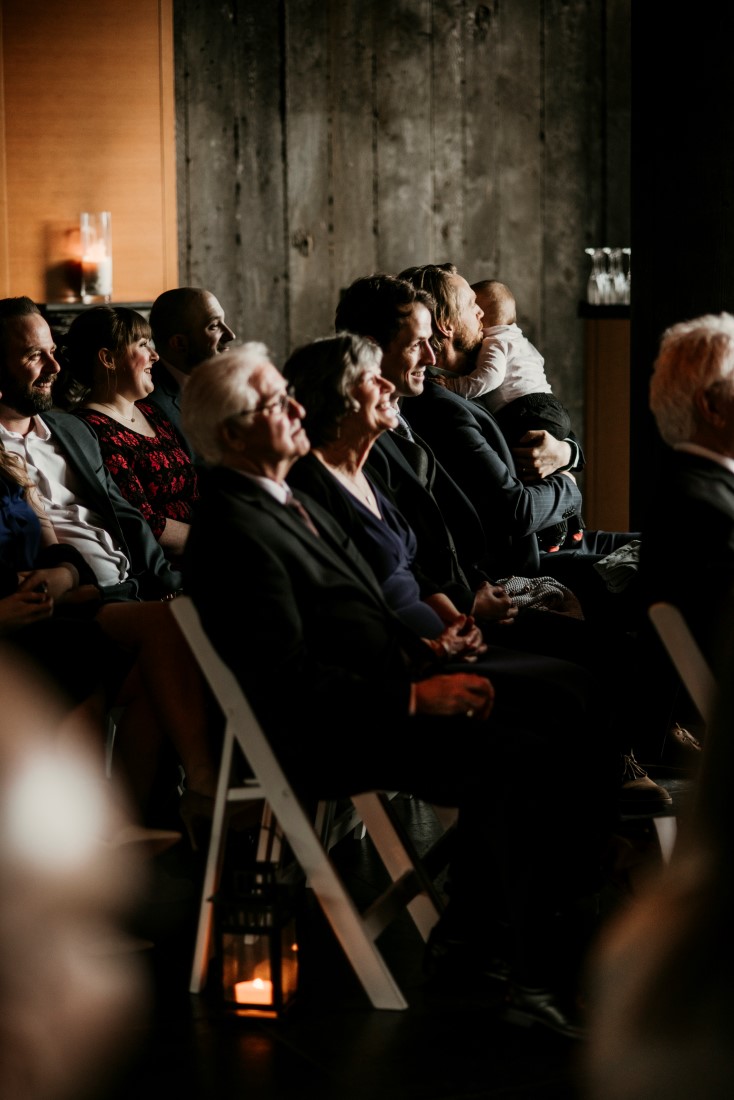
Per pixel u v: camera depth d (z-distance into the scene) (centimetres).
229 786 267
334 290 720
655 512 289
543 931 250
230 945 258
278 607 250
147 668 312
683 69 417
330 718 254
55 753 273
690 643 260
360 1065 240
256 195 700
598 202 766
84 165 650
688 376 288
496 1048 246
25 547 342
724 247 413
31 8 633
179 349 454
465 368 435
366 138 716
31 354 373
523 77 742
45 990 132
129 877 310
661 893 97
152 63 655
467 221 741
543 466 414
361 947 262
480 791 250
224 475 265
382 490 333
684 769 391
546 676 292
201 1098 229
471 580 372
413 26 717
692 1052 94
